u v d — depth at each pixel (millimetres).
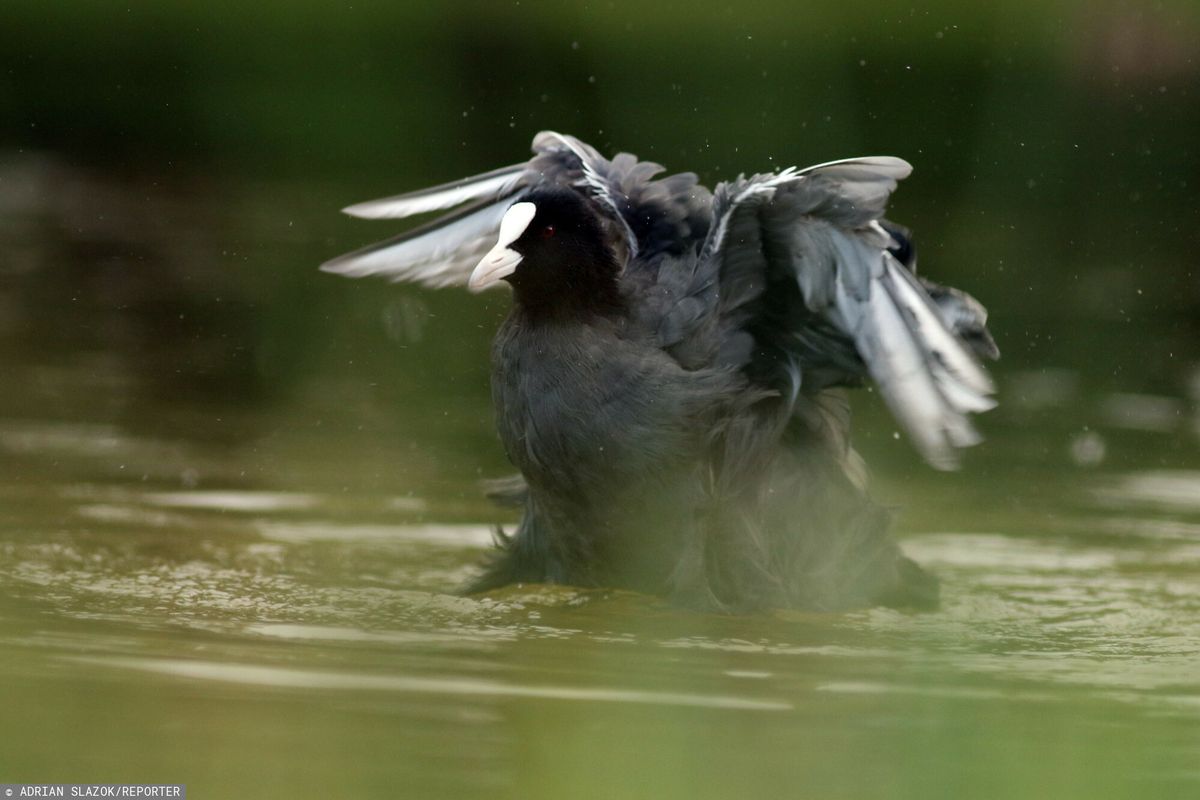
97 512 12547
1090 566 12453
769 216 10344
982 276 24266
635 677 8328
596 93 33750
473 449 15633
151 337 19625
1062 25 32219
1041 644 9906
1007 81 32469
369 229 26828
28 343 18891
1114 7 31953
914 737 7191
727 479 10516
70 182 29453
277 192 29500
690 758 6699
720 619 10211
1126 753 7023
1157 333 21469
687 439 10406
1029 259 25688
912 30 33000
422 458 15188
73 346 18875
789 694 8078
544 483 10617
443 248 12594
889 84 32969
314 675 7977
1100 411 17844
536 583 11281
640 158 30125
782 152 31016
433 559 12023
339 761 6496
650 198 11547
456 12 34875
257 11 35531
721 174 29609
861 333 10211
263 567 11297
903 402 9906
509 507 11828
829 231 10281
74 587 10172
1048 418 17500
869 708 7809
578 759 6648
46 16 36500
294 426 16109
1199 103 31656
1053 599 11430
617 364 10406
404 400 17500
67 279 22500
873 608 11055
